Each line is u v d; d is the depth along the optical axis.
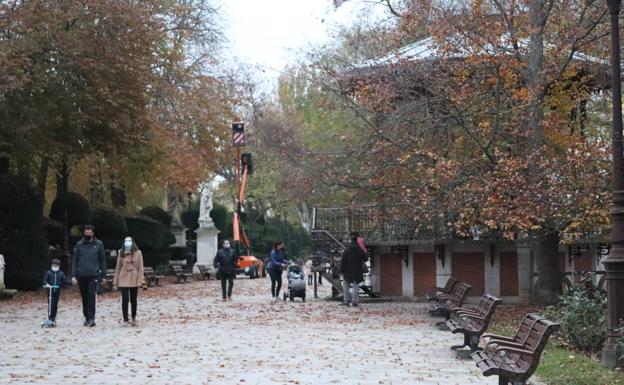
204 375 11.94
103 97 31.72
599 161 17.94
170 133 40.31
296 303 27.20
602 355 12.52
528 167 19.23
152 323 20.34
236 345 15.66
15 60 29.28
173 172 40.88
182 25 44.84
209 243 55.66
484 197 19.34
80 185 48.00
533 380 11.27
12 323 20.42
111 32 32.53
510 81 20.89
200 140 44.75
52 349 15.14
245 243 57.34
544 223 19.91
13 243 32.56
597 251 26.25
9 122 30.72
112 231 42.94
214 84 47.03
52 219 40.34
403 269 27.58
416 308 24.53
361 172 24.27
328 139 41.31
